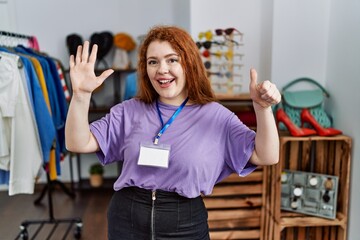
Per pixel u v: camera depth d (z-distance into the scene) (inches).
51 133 79.3
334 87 81.4
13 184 73.7
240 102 92.4
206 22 94.3
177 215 41.8
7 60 71.4
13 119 72.0
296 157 81.3
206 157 40.9
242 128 41.7
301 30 84.7
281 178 77.2
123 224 43.4
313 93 83.0
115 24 132.3
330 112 83.6
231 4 93.8
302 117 79.4
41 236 97.0
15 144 73.0
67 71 126.0
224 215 82.0
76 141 39.1
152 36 42.1
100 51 126.3
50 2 129.0
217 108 43.8
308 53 85.4
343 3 76.6
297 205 78.7
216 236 82.4
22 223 94.9
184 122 42.4
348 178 73.9
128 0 131.3
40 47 130.9
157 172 40.9
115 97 131.6
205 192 42.6
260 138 37.9
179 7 128.6
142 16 132.1
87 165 141.2
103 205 119.3
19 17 128.5
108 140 43.3
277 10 83.8
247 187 81.6
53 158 88.4
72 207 117.6
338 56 79.2
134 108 44.9
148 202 41.9
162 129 42.1
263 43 94.7
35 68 80.9
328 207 75.9
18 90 72.6
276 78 86.0
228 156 42.6
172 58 40.7
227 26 94.5
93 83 36.8
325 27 84.7
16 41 111.0
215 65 89.9
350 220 75.1
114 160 46.0
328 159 79.4
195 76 42.6
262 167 81.0
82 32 131.9
